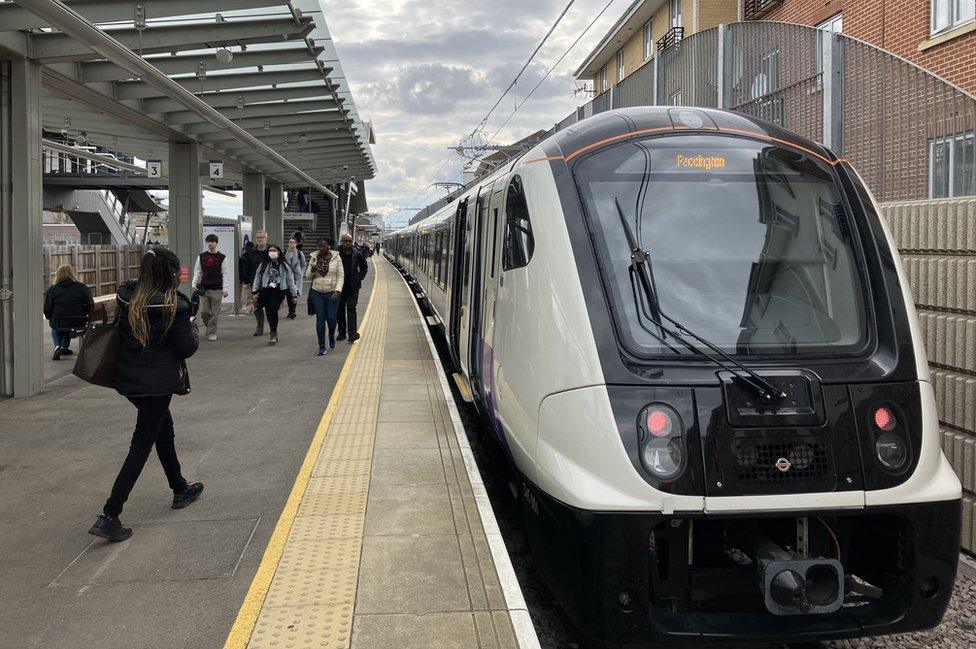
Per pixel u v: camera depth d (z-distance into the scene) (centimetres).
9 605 371
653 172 426
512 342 454
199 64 1077
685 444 347
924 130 558
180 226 1475
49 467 589
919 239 550
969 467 504
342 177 2639
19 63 820
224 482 556
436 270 1591
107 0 848
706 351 374
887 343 384
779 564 330
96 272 2005
